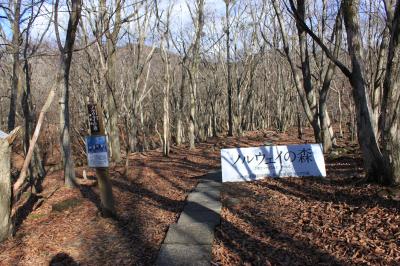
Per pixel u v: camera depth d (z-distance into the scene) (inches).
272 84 1561.3
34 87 920.9
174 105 1058.7
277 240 229.1
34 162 526.9
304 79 535.2
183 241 239.8
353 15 279.0
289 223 253.3
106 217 298.0
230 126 1125.7
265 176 383.2
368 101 281.1
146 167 538.6
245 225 260.1
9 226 261.6
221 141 920.3
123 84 922.1
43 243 253.0
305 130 1289.4
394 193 257.9
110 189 297.1
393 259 187.2
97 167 292.4
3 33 414.9
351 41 280.5
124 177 473.1
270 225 254.1
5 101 995.9
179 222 275.0
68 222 295.1
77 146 936.3
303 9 507.5
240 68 1310.3
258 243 228.4
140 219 295.0
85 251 239.5
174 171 501.0
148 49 906.1
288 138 940.6
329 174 372.8
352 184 305.9
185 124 1151.6
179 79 1150.3
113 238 258.8
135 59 839.7
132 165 565.9
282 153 381.4
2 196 254.1
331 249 207.5
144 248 239.1
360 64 279.0
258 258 208.1
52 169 665.0
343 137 930.7
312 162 372.8
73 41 366.6
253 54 1168.2
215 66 1298.0
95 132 289.3
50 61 903.7
